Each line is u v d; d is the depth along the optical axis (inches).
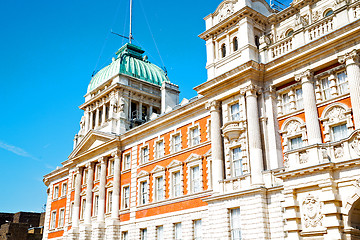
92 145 2293.3
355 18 1172.5
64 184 2714.1
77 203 2324.1
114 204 2010.3
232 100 1446.9
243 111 1389.0
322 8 1355.8
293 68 1317.7
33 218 3609.7
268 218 1220.5
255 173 1279.5
